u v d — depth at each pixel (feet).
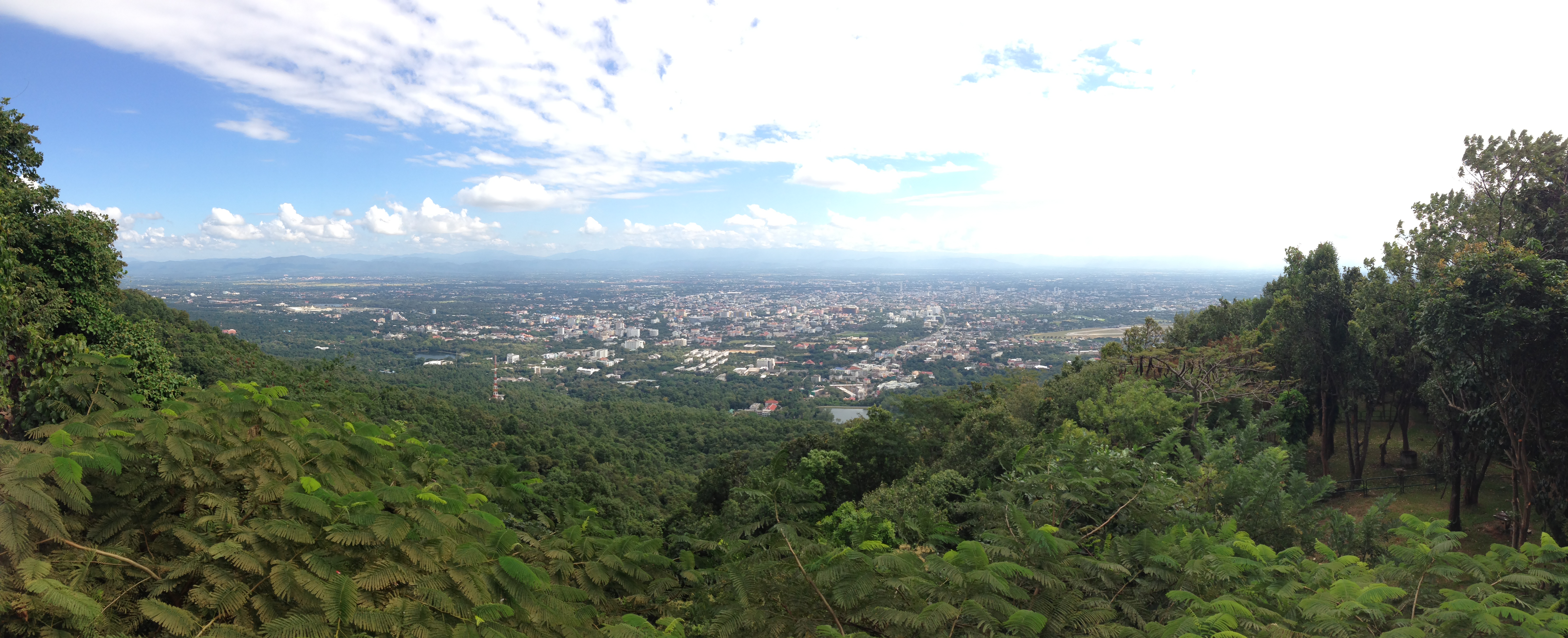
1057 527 24.12
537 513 27.25
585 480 98.94
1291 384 76.64
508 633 15.08
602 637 18.16
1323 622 15.98
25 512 12.09
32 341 25.03
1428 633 16.08
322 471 18.26
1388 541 33.99
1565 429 39.14
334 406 27.63
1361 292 67.51
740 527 27.76
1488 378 40.83
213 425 17.34
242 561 13.21
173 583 13.33
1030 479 30.78
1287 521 32.65
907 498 41.70
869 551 21.68
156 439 15.53
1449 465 54.75
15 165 43.04
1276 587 18.54
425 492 18.86
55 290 39.32
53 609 11.59
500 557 17.06
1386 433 86.28
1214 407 67.36
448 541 17.01
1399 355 66.28
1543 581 18.03
